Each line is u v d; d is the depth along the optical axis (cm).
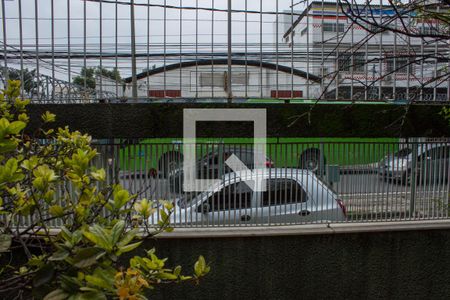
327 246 444
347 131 457
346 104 455
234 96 505
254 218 451
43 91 454
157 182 443
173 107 443
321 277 444
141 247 420
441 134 472
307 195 458
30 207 192
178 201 443
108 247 155
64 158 239
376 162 468
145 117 440
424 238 456
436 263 458
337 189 462
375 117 461
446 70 450
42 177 186
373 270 450
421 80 464
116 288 155
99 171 209
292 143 454
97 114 438
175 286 430
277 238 438
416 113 466
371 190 467
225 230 440
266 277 438
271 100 482
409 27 380
